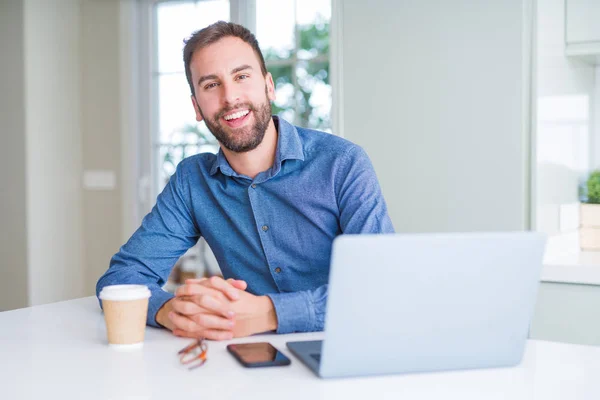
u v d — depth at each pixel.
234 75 1.44
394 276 0.93
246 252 1.60
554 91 2.40
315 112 4.09
